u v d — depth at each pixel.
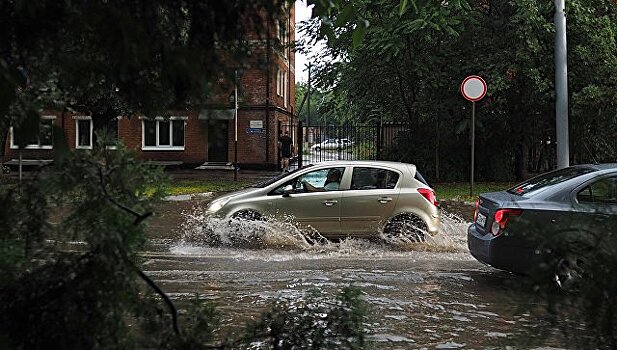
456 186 22.44
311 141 35.41
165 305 2.08
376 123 27.59
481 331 6.04
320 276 8.62
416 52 22.70
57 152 1.81
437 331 6.03
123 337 1.93
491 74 21.36
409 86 24.30
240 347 2.26
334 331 2.34
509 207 7.84
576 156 24.03
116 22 1.53
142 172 2.08
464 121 22.44
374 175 11.55
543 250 2.00
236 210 11.27
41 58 1.77
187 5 1.74
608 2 22.52
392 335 5.86
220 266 9.29
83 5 1.57
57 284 1.87
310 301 2.50
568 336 1.99
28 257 1.95
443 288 7.97
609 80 21.19
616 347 1.92
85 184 2.01
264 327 2.32
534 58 21.50
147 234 2.05
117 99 2.01
